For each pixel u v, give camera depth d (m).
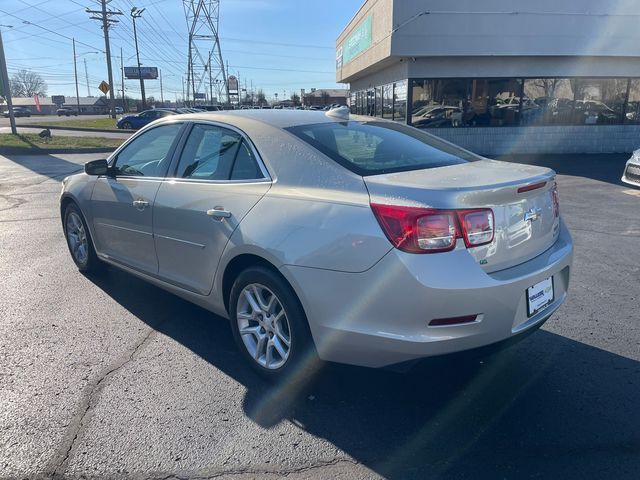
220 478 2.50
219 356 3.70
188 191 3.72
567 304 4.62
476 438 2.81
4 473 2.51
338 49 30.19
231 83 78.69
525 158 16.89
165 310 4.49
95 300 4.68
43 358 3.64
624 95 17.84
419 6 16.17
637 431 2.86
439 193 2.66
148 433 2.83
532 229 3.05
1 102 97.25
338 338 2.86
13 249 6.27
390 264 2.64
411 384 3.35
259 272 3.18
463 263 2.64
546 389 3.28
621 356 3.69
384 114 21.27
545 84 17.58
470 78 17.41
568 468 2.56
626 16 16.56
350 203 2.83
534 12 16.34
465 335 2.69
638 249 6.29
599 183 11.58
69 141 22.61
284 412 3.04
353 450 2.71
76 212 5.19
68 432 2.83
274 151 3.35
